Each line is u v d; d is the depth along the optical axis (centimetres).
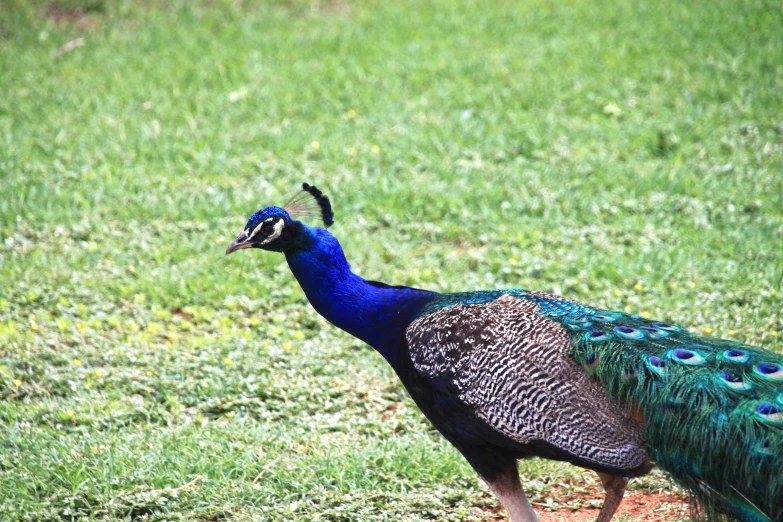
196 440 833
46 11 2119
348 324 732
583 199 1320
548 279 1131
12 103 1673
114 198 1355
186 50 1919
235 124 1605
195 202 1339
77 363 964
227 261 1195
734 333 975
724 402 574
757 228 1220
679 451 582
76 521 737
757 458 554
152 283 1128
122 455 802
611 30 1919
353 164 1456
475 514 757
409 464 805
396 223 1293
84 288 1123
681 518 729
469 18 2041
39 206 1315
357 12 2128
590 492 795
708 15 1920
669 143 1480
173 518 734
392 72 1781
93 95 1716
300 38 1962
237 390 931
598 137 1520
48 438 841
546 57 1812
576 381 624
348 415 898
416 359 685
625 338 623
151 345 1007
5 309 1069
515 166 1432
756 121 1527
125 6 2142
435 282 1135
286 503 755
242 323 1070
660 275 1125
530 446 639
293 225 728
